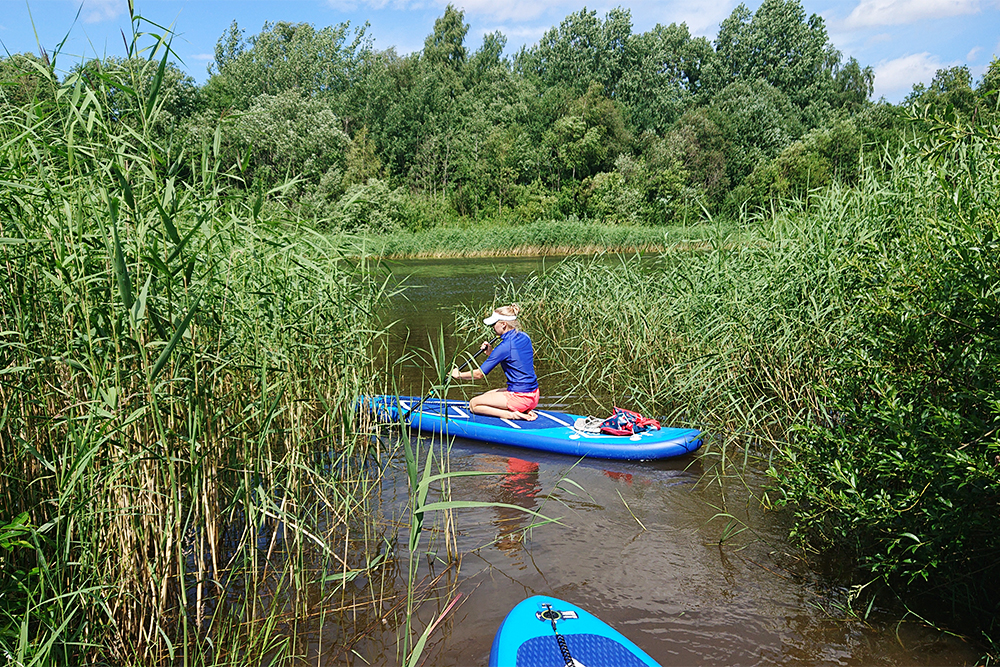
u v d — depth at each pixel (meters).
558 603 2.85
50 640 2.02
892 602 2.92
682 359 6.14
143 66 2.45
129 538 2.55
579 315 9.48
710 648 2.64
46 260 2.41
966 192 3.33
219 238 3.04
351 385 4.30
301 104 40.62
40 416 2.30
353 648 2.66
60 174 2.71
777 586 3.09
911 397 2.92
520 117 52.38
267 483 3.53
